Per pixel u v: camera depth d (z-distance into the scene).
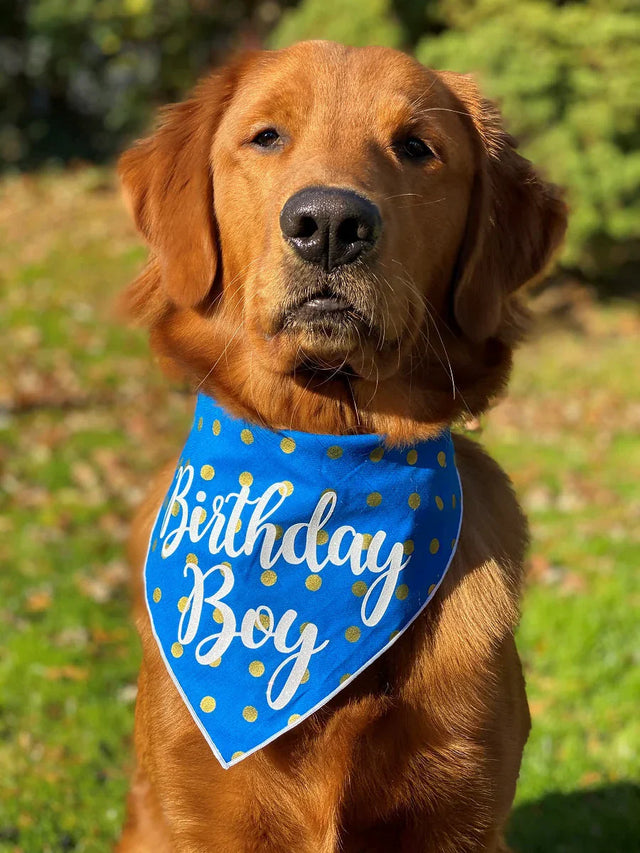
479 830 0.63
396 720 0.61
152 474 1.64
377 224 0.58
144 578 0.67
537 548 1.41
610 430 1.97
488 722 0.62
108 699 1.03
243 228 0.65
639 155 2.41
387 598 0.63
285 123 0.64
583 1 2.53
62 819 0.86
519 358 2.36
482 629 0.63
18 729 0.97
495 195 0.70
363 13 2.66
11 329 2.25
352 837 0.63
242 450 0.65
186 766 0.62
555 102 2.40
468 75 0.73
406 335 0.62
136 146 0.72
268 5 3.50
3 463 1.62
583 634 1.15
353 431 0.66
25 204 3.22
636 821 0.87
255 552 0.64
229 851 0.63
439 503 0.65
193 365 0.68
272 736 0.60
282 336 0.61
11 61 3.85
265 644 0.62
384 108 0.64
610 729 1.00
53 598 1.21
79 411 1.87
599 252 2.53
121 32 3.49
